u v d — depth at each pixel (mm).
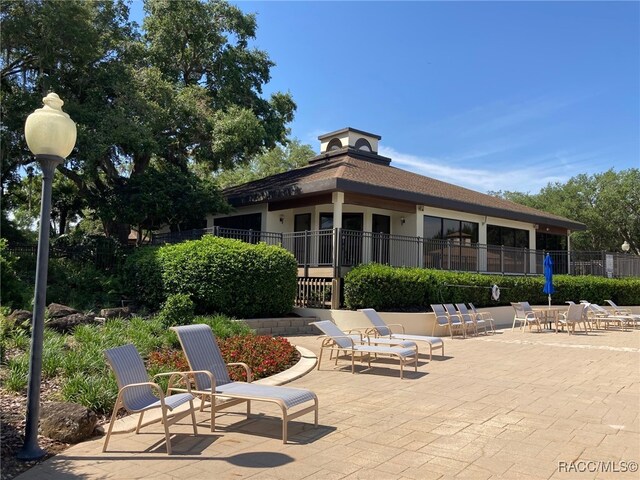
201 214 18406
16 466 4281
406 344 9461
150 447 4777
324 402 6605
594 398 6961
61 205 24969
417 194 17516
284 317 13930
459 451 4688
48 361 6805
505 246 23094
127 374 4934
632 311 23812
